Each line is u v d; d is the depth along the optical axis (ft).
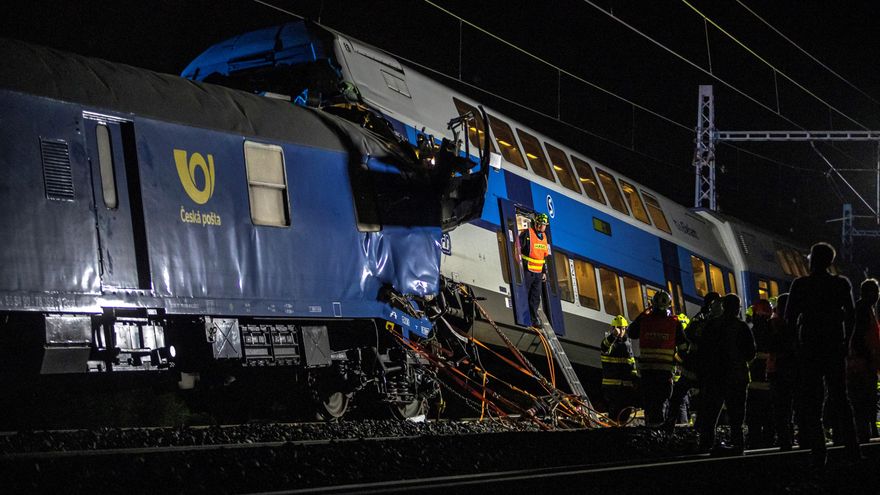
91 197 43.65
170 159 47.47
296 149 54.08
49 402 49.08
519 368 67.05
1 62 41.50
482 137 78.28
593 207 92.58
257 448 31.55
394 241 58.44
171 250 46.55
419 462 34.17
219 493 26.53
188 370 47.24
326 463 31.48
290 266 52.16
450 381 71.10
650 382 53.98
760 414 51.52
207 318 47.70
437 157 61.93
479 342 67.62
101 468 26.27
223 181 49.83
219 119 50.49
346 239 55.67
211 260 48.32
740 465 36.22
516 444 40.52
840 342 37.60
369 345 57.41
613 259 94.12
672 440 48.37
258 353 50.44
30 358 40.93
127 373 45.03
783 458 40.09
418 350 58.80
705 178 132.98
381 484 26.05
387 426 49.26
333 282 54.49
